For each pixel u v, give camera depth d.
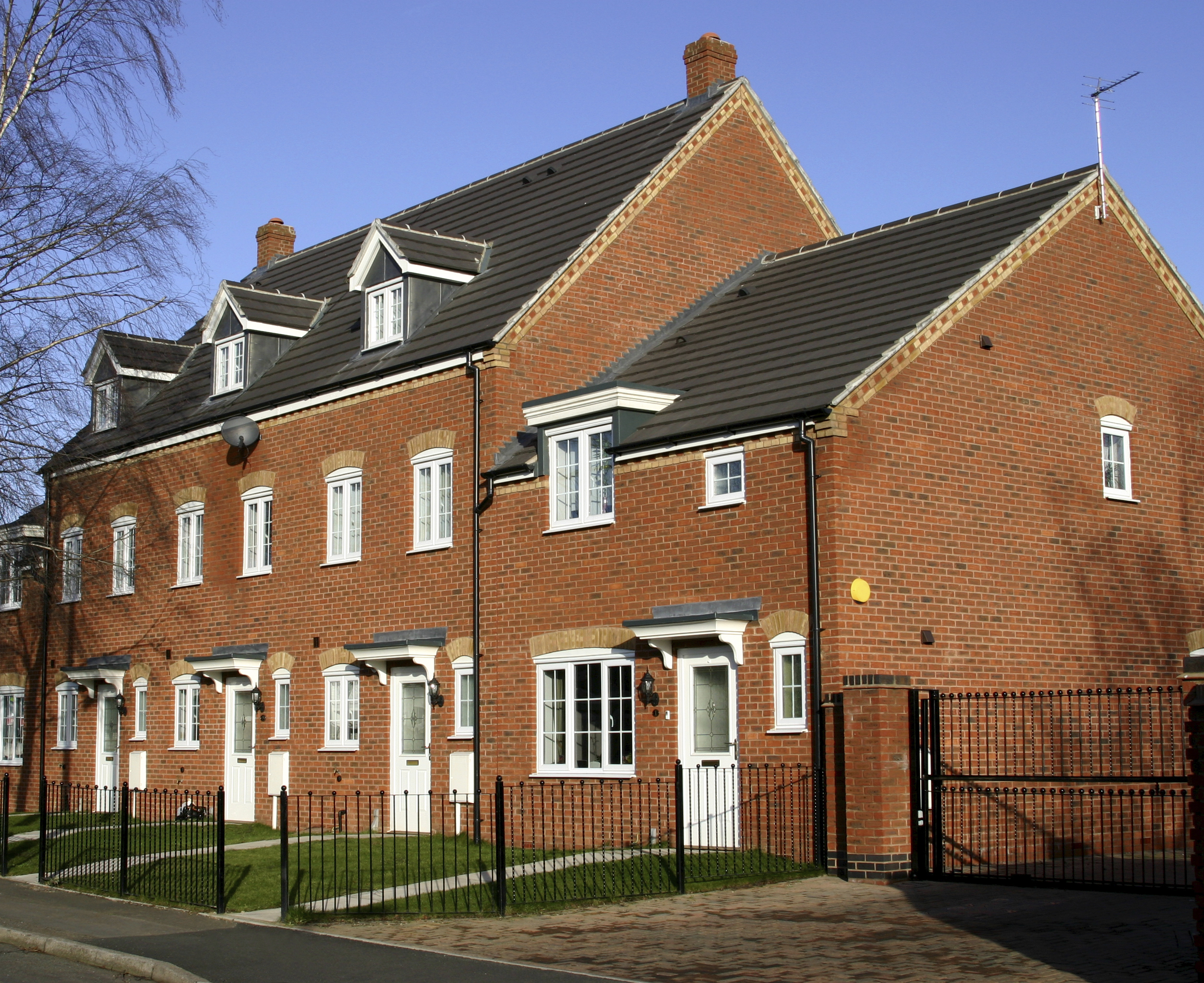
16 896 17.08
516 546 21.58
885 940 12.56
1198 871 9.94
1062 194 20.84
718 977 11.23
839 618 17.12
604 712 20.14
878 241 23.02
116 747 30.50
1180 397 22.22
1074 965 11.29
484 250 25.94
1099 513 20.55
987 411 19.28
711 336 22.44
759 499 18.25
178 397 30.34
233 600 27.19
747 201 26.05
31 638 33.69
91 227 23.94
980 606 18.69
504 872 14.51
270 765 25.50
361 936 13.55
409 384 23.77
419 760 22.97
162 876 17.83
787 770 17.42
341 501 25.14
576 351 23.17
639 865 17.03
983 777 16.02
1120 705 20.16
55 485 32.59
